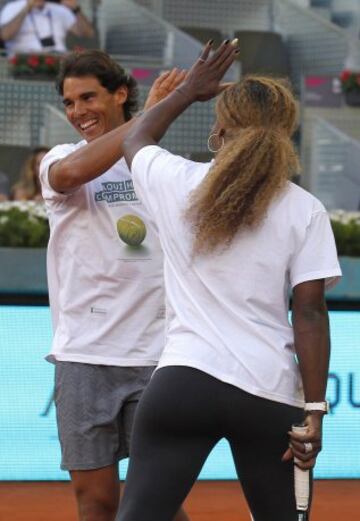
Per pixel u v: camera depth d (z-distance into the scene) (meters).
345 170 27.70
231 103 8.53
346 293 17.89
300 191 8.38
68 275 10.45
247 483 8.35
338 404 17.83
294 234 8.24
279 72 33.06
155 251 10.35
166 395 8.12
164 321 10.42
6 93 27.58
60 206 10.36
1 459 17.30
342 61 33.53
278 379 8.13
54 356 10.55
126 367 10.38
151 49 32.00
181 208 8.34
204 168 8.53
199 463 8.22
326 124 27.78
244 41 32.94
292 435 8.05
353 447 17.94
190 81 9.07
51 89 27.81
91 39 31.56
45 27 30.84
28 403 17.31
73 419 10.35
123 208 10.29
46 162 10.28
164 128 8.99
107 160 9.74
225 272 8.20
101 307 10.38
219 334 8.14
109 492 10.43
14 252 17.36
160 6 35.78
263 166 8.23
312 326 8.18
